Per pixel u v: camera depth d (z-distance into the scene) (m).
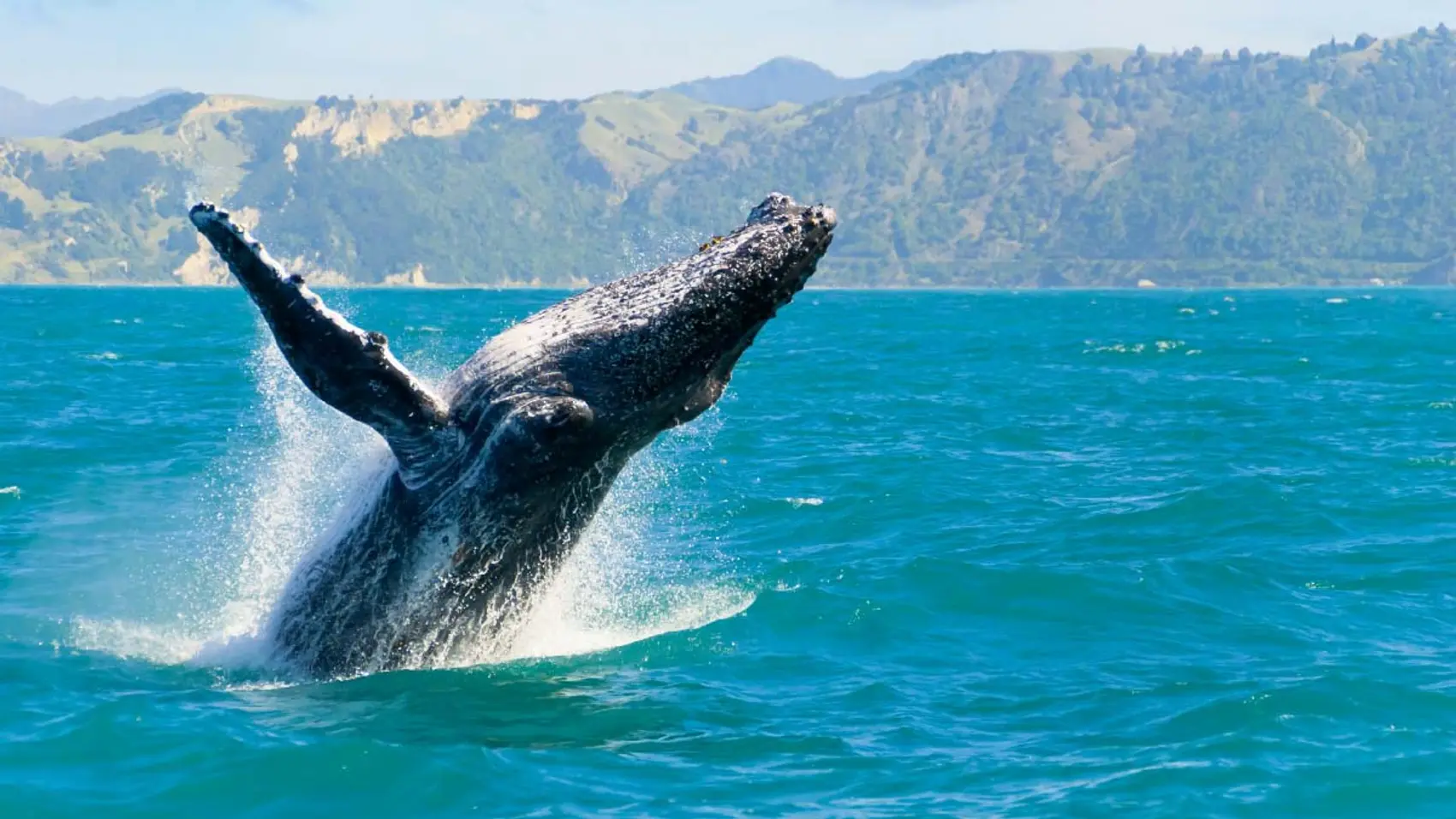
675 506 37.09
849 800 17.48
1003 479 41.34
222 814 17.11
